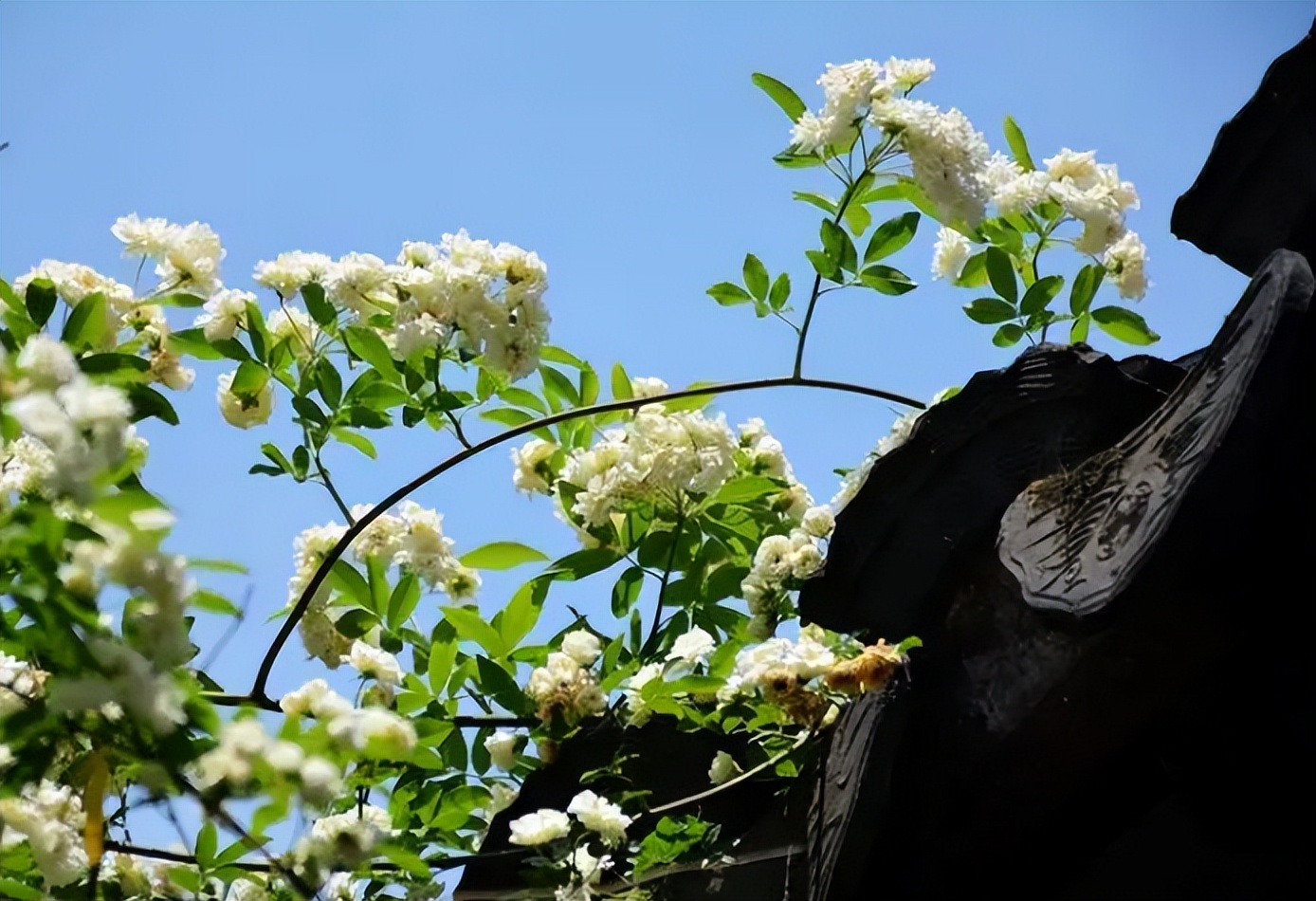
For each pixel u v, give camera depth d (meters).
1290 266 1.64
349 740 2.08
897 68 3.18
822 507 3.53
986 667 2.08
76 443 1.76
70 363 1.81
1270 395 1.59
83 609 1.80
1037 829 2.07
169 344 3.35
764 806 2.79
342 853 2.24
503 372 3.29
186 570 1.88
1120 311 3.28
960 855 2.13
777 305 3.37
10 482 1.89
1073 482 1.89
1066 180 3.35
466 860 2.88
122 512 1.82
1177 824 1.95
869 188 3.21
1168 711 1.86
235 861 2.67
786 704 2.54
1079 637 1.80
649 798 2.96
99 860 1.92
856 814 2.18
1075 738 1.96
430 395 3.55
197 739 1.93
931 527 2.20
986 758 2.07
